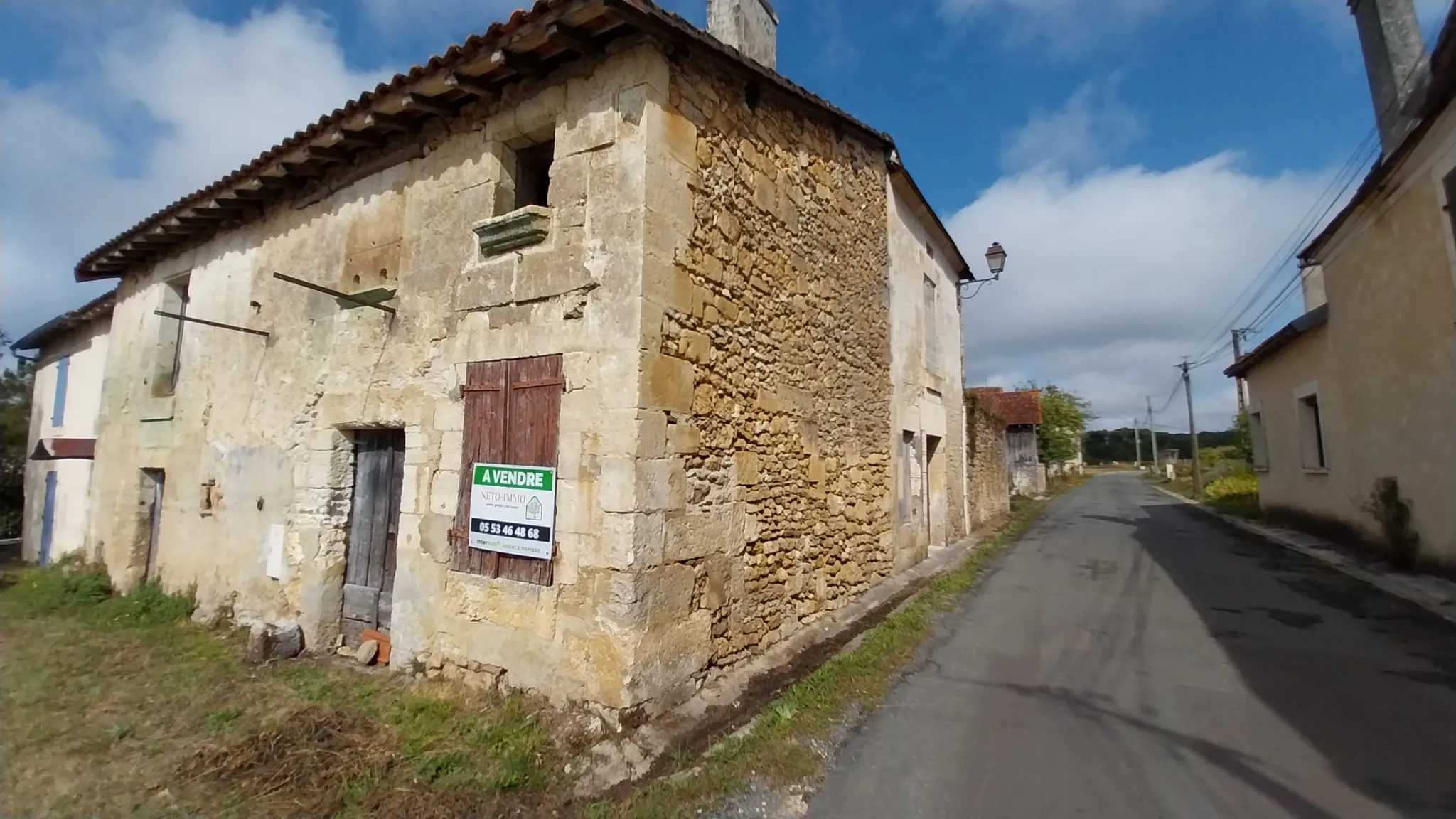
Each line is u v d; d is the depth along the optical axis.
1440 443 6.87
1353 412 8.93
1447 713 3.77
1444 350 6.69
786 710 4.04
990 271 12.27
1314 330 10.22
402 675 4.81
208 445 7.00
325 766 3.47
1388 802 2.89
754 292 5.30
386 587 5.43
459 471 4.75
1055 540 11.27
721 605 4.66
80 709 4.42
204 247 7.68
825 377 6.43
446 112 5.15
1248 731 3.64
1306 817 2.80
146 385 8.27
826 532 6.28
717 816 2.97
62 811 3.17
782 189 5.83
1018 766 3.32
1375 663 4.63
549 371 4.36
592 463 4.09
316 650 5.49
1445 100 5.87
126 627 6.46
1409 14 8.54
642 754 3.59
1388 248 7.70
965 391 13.86
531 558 4.28
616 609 3.88
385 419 5.29
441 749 3.65
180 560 7.17
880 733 3.76
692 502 4.42
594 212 4.32
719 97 4.99
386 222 5.59
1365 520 8.74
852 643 5.42
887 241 8.23
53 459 9.44
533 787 3.31
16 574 9.84
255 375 6.58
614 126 4.31
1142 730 3.69
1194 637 5.38
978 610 6.41
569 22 4.10
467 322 4.87
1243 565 8.50
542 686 4.12
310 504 5.77
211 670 5.13
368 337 5.55
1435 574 7.02
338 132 5.52
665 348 4.22
